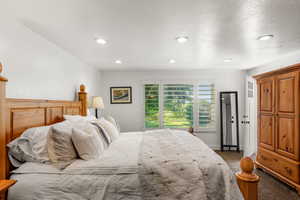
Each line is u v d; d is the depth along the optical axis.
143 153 1.72
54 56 2.30
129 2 1.31
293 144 2.25
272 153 2.62
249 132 3.95
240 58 3.15
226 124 4.27
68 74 2.71
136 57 3.05
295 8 1.40
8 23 1.53
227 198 1.30
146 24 1.71
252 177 1.16
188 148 1.86
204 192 1.34
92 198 1.32
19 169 1.41
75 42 2.23
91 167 1.44
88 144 1.63
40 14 1.50
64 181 1.35
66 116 2.29
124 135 2.90
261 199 2.08
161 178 1.38
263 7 1.38
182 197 1.33
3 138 1.27
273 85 2.61
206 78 4.34
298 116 2.18
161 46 2.41
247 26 1.75
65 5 1.35
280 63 3.19
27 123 1.68
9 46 1.55
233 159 3.58
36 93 1.93
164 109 4.39
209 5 1.36
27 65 1.78
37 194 1.28
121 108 4.41
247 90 4.14
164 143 2.10
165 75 4.39
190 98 4.37
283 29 1.83
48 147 1.54
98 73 4.25
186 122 4.35
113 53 2.77
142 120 4.41
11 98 1.52
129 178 1.38
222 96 4.32
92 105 3.54
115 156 1.68
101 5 1.35
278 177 2.48
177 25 1.73
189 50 2.62
